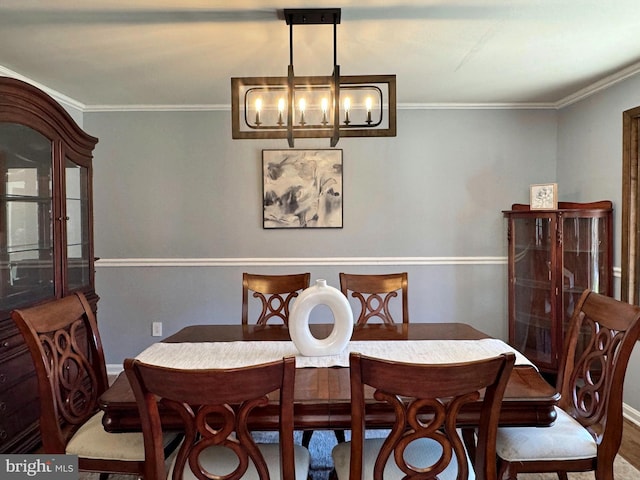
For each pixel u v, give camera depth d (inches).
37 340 57.4
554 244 116.7
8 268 85.4
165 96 127.0
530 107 139.1
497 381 45.0
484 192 140.2
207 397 42.7
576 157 129.5
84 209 110.8
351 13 76.2
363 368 44.1
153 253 139.3
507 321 140.8
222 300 139.6
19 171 88.0
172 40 86.9
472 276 141.2
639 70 103.7
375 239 139.8
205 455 60.2
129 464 59.9
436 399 45.4
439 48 92.7
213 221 138.8
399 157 139.0
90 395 69.2
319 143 137.6
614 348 59.9
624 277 108.2
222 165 137.9
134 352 140.5
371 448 61.5
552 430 63.6
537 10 75.7
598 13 76.6
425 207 139.9
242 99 90.4
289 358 43.5
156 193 138.4
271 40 87.4
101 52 92.9
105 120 137.4
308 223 138.2
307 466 59.9
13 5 71.7
